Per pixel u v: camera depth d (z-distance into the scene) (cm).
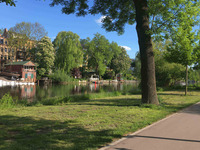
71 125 598
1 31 6625
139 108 941
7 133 508
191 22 1173
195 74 3259
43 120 675
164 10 1080
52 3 1252
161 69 2880
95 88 4334
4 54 6731
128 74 11138
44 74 6788
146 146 414
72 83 6662
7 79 5469
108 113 808
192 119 693
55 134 496
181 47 1705
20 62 6131
